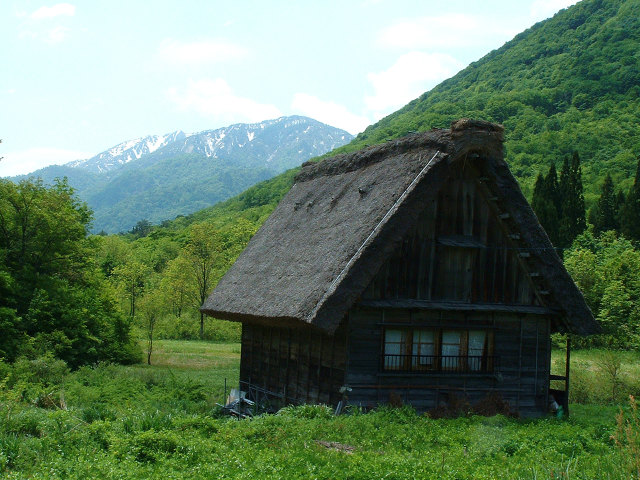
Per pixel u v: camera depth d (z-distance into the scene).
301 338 22.16
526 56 163.38
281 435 14.61
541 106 129.12
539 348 21.92
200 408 24.97
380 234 18.83
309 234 22.75
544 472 11.73
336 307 18.11
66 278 37.62
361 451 13.34
